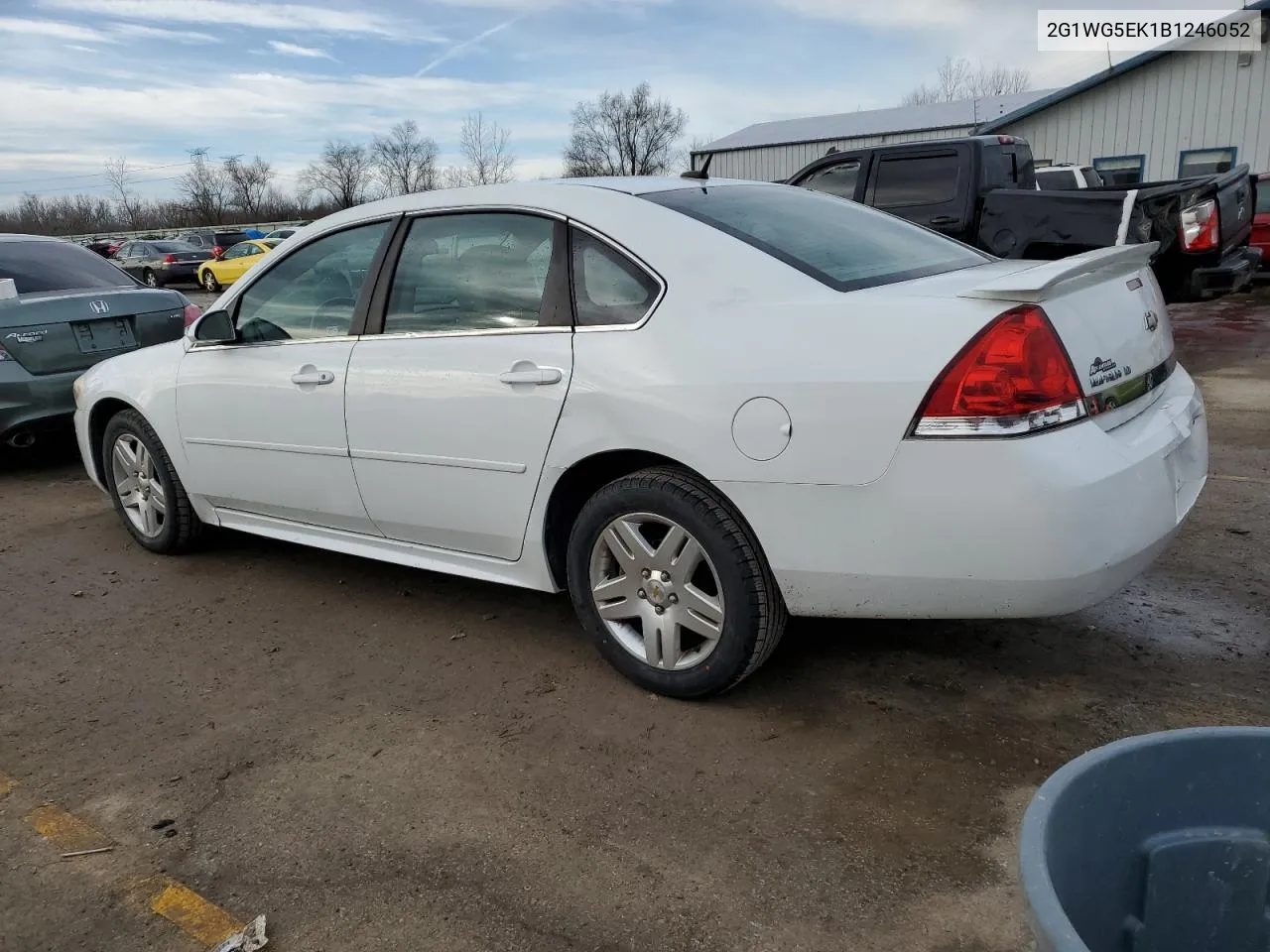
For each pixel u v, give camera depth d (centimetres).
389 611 403
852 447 254
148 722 318
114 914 228
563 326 310
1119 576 252
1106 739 279
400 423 348
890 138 2855
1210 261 844
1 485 647
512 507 327
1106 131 2044
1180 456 290
